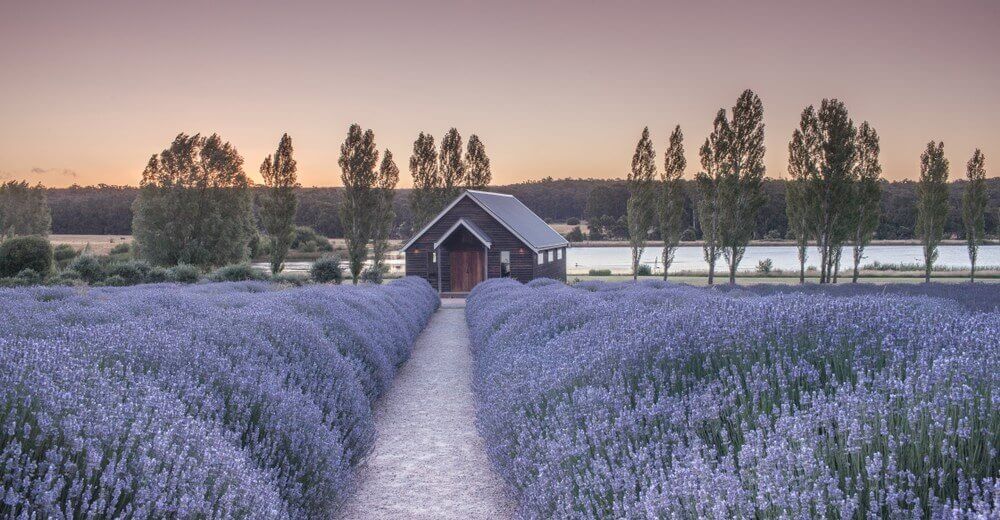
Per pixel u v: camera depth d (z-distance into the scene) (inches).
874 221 1659.7
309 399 270.2
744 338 217.3
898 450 131.4
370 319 552.1
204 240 2454.5
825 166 1612.9
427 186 2096.5
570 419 209.5
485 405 311.7
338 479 232.4
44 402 155.1
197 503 140.8
